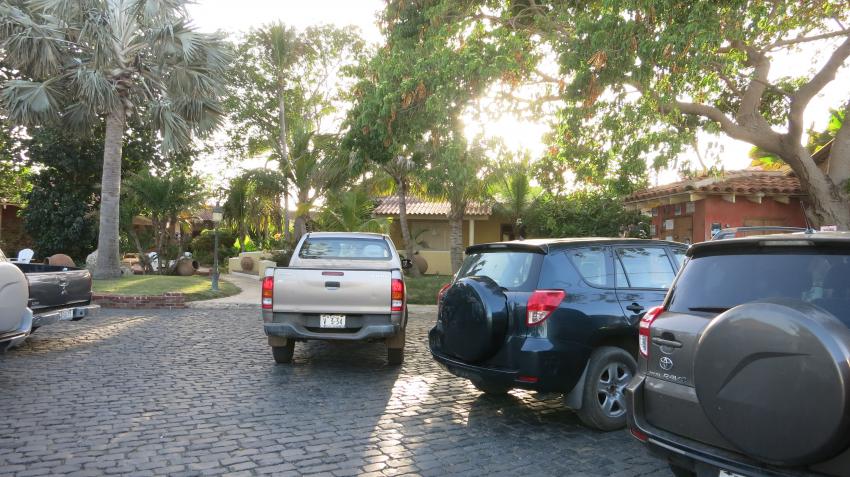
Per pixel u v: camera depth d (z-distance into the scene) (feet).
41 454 14.56
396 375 24.14
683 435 10.55
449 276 76.84
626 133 34.22
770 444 8.46
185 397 20.12
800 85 43.42
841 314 8.99
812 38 36.96
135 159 79.61
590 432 17.06
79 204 75.31
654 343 11.41
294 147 86.63
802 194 44.93
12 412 18.01
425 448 15.49
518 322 16.67
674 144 31.78
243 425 17.16
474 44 37.27
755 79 34.99
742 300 10.25
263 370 24.64
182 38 52.24
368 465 14.20
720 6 31.99
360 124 41.81
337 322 23.66
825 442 7.94
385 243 30.04
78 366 24.56
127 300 44.29
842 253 9.39
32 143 75.00
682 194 46.83
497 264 18.54
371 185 77.87
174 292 47.98
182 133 57.47
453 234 63.21
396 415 18.47
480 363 17.37
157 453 14.76
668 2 30.94
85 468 13.71
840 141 36.81
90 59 56.03
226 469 13.80
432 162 44.57
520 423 17.84
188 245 110.22
